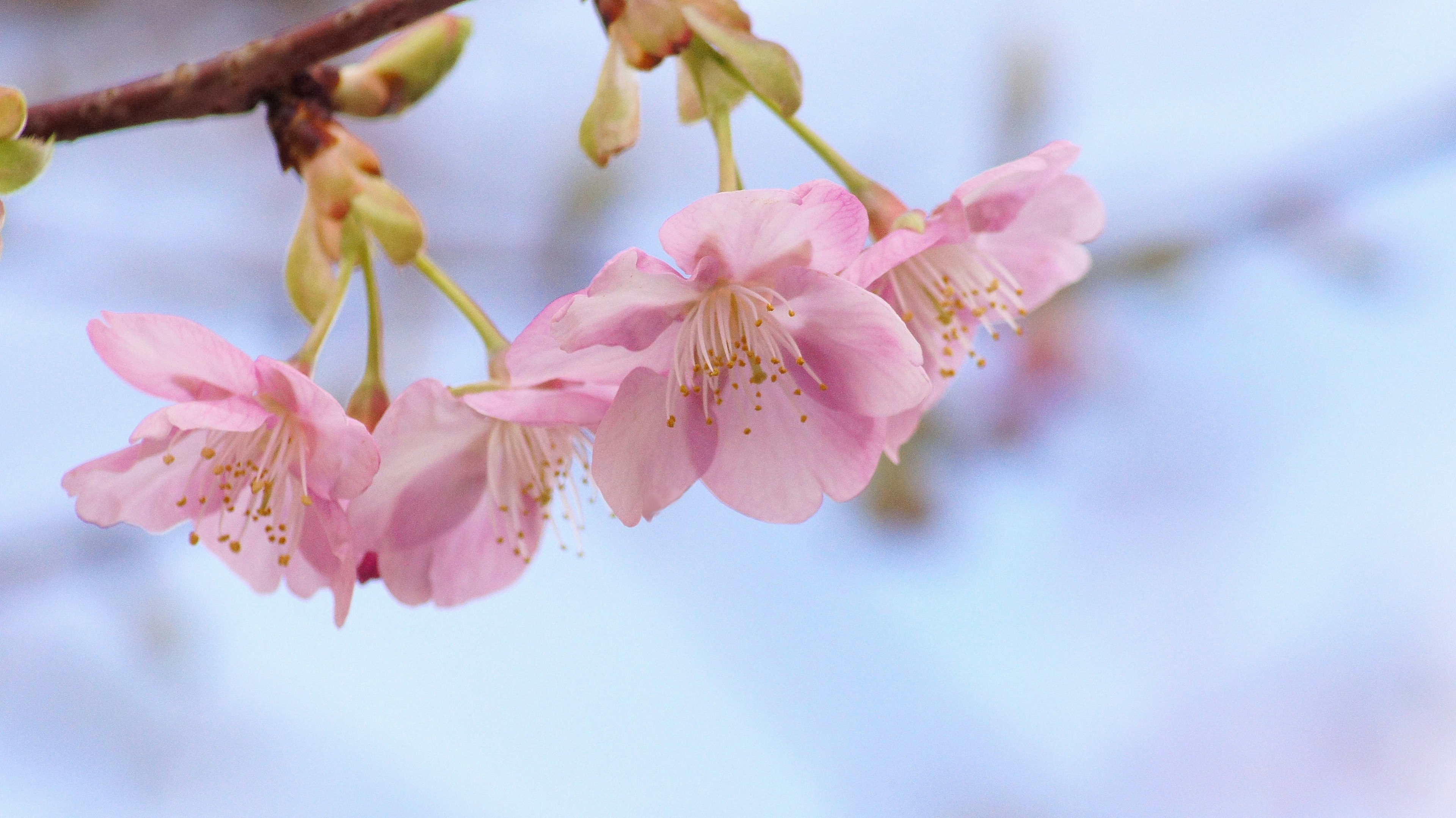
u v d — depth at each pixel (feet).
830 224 1.48
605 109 1.53
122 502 1.52
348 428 1.48
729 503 1.52
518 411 1.49
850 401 1.51
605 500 1.50
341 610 1.49
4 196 1.49
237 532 1.53
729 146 1.51
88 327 1.47
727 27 1.51
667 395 1.50
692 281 1.49
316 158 1.53
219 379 1.49
